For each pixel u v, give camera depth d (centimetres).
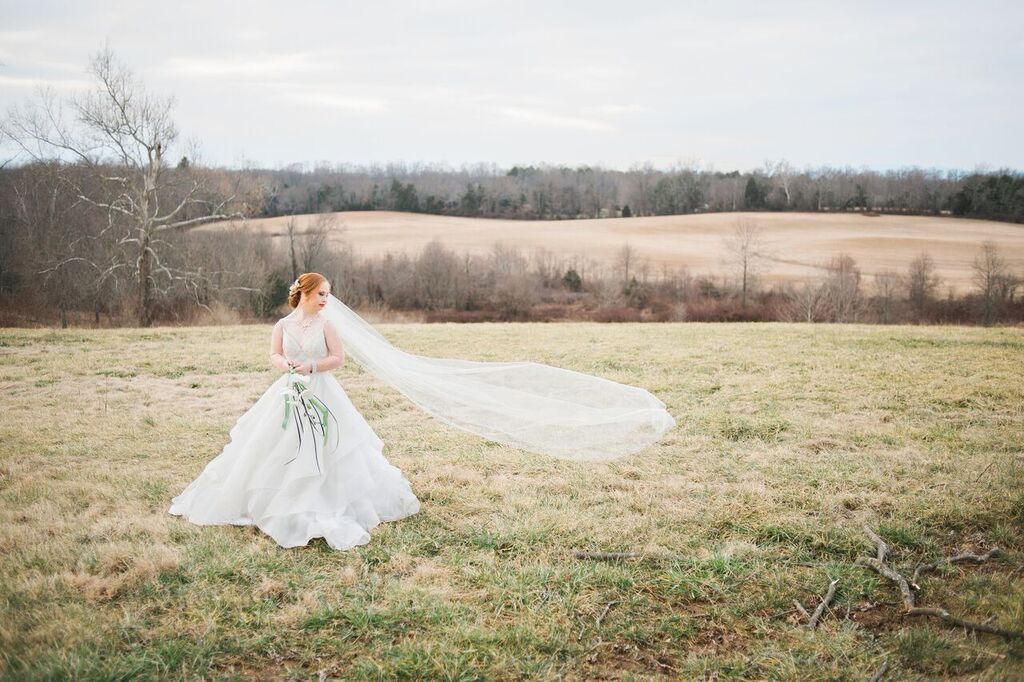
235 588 478
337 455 576
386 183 10462
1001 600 461
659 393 1088
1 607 446
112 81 3108
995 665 397
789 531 569
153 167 3281
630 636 430
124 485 674
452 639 421
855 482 673
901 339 1630
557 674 392
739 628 440
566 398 748
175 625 432
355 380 1202
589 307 5300
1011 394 1034
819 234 8725
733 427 880
